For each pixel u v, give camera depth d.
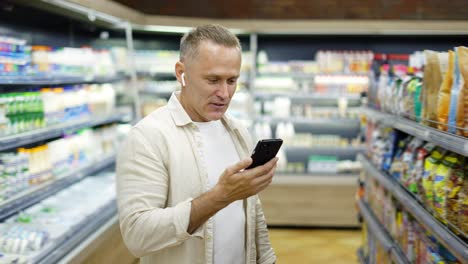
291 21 5.44
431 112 2.35
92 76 4.03
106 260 3.30
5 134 2.79
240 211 1.92
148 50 6.16
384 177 3.24
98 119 4.02
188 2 5.88
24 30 3.56
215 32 1.66
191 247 1.76
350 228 5.84
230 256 1.88
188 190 1.75
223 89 1.67
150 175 1.68
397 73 3.94
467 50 1.99
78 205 3.61
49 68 3.43
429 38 6.09
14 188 2.82
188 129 1.81
